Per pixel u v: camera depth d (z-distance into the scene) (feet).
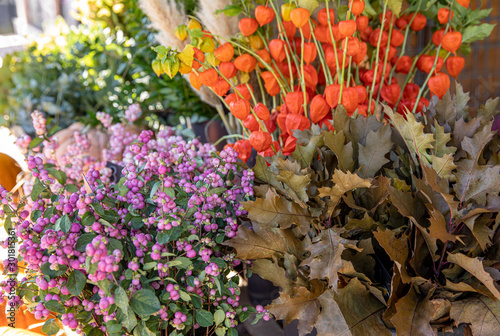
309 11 2.73
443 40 3.03
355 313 2.05
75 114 6.64
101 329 2.14
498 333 1.86
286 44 3.03
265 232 2.37
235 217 2.56
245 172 2.50
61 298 2.06
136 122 6.02
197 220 2.31
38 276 1.97
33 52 7.13
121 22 6.78
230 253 2.50
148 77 6.18
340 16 3.21
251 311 2.39
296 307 2.24
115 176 3.98
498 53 6.70
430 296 2.05
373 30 3.51
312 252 2.16
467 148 2.13
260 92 3.78
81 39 6.85
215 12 3.11
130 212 2.23
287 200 2.32
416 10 3.37
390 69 3.43
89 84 6.62
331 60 2.86
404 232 2.19
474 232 1.96
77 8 7.28
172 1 3.44
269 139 2.69
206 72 2.76
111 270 1.77
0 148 3.83
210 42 2.83
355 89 2.71
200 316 2.23
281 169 2.18
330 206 2.17
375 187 2.27
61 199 2.10
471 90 6.77
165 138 3.53
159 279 2.09
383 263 2.35
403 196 2.11
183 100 5.28
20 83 6.84
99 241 1.78
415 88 3.34
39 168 2.24
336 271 1.99
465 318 1.92
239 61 2.94
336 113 2.40
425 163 2.23
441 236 1.92
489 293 1.91
